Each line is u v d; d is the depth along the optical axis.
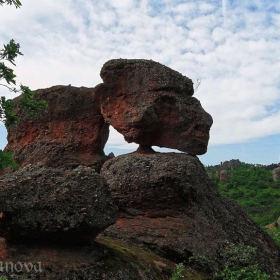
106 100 13.11
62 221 6.79
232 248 9.88
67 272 6.45
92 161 14.38
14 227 6.64
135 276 7.30
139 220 10.31
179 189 10.33
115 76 12.90
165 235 9.73
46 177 7.31
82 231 6.96
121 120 12.58
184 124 12.20
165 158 11.17
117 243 9.09
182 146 12.21
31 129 15.66
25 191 6.94
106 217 7.27
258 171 57.00
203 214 10.59
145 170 10.79
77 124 15.10
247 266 9.41
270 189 47.75
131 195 10.62
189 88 12.79
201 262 9.18
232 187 50.88
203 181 11.65
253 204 42.06
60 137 15.06
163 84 12.27
